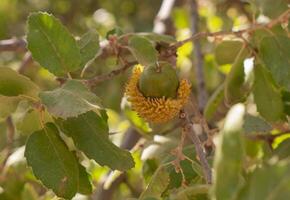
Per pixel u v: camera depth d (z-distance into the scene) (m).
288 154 0.64
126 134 0.79
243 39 0.66
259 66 0.65
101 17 1.26
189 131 0.60
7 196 0.71
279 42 0.64
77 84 0.59
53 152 0.60
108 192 0.78
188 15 0.88
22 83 0.60
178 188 0.61
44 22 0.62
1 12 1.23
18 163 0.69
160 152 0.66
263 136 0.69
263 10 0.65
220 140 0.50
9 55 1.11
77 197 0.70
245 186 0.50
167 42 0.67
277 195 0.48
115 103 0.98
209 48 0.82
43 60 0.62
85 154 0.60
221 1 0.88
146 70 0.60
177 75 0.61
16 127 0.61
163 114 0.60
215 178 0.50
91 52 0.65
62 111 0.57
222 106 0.74
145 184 0.68
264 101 0.65
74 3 1.27
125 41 0.68
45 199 0.72
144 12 1.30
